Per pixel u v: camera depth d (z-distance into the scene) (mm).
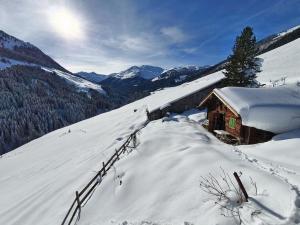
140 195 10758
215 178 9961
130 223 8969
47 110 189625
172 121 27328
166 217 8656
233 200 8125
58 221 11758
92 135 45375
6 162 53906
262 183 8508
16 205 18547
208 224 7477
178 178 11000
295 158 11570
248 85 31781
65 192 15859
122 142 26562
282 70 38188
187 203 8984
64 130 77062
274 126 15336
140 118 38875
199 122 28016
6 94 199500
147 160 14250
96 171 17938
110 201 11148
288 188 7812
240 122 17859
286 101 16344
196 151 13500
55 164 34062
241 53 31344
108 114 73562
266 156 12883
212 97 22594
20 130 150000
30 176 32938
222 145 15656
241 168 10188
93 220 10234
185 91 41375
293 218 6473
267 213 6961
